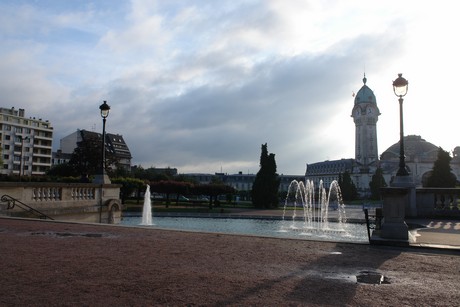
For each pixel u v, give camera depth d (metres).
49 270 7.26
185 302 5.56
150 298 5.71
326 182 185.50
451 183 62.25
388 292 6.25
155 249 9.66
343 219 37.66
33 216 17.70
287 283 6.68
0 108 104.88
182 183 66.88
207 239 11.48
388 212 11.24
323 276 7.25
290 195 104.25
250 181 190.62
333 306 5.51
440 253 9.87
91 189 21.70
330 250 10.03
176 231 13.15
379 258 9.09
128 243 10.50
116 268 7.55
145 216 41.81
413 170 149.88
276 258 8.83
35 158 108.19
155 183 66.44
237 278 6.94
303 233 28.73
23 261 7.97
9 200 16.75
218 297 5.81
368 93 159.88
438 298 5.96
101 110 23.27
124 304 5.43
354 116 163.38
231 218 44.66
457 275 7.48
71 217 19.94
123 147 146.00
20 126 104.62
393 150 162.50
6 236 11.34
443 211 21.22
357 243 11.09
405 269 7.96
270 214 47.84
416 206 21.70
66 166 77.19
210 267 7.79
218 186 65.31
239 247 10.18
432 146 157.12
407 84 17.77
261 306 5.44
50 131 112.12
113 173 78.88
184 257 8.73
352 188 111.00
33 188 17.95
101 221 22.28
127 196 64.69
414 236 13.51
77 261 8.09
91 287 6.21
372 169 152.50
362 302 5.72
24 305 5.29
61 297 5.67
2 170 100.38
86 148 74.00
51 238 11.12
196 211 54.19
